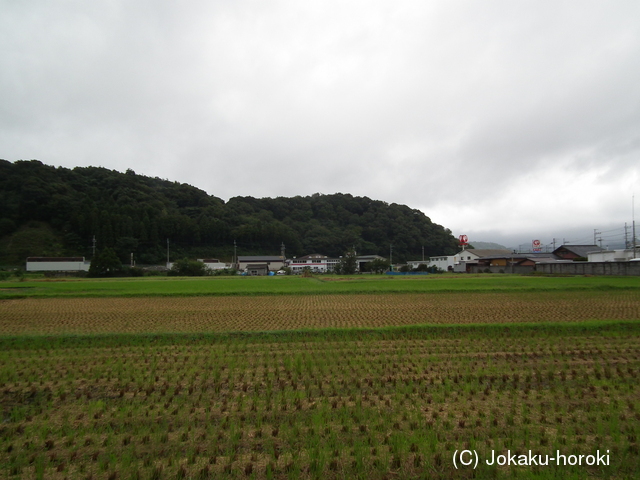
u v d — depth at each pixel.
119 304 24.17
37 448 5.92
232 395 8.00
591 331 14.47
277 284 39.53
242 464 5.37
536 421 6.73
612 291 29.44
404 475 5.08
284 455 5.56
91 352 12.01
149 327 16.03
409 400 7.62
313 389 8.29
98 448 5.87
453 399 7.70
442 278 48.75
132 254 80.25
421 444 5.73
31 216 84.06
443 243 132.12
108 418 6.95
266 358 10.78
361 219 136.75
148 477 5.05
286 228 119.38
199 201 121.81
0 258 72.94
